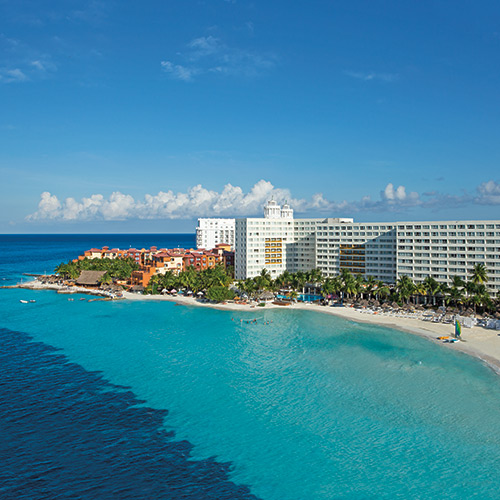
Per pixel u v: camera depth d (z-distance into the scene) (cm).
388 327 15350
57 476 6556
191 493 6250
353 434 7800
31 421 8206
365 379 10250
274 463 6981
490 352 12031
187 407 8862
